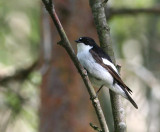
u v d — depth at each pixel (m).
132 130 15.59
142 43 16.41
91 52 9.34
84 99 12.17
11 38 14.05
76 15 12.38
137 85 13.97
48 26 11.88
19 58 14.03
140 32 16.33
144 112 14.14
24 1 14.35
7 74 13.52
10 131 12.98
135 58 17.31
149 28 16.67
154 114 14.53
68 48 6.47
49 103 12.09
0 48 13.62
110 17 12.56
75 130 11.90
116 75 8.88
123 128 7.08
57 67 12.12
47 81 12.20
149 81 13.34
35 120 12.97
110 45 7.55
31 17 14.20
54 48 12.23
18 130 13.10
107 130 6.78
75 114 11.98
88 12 12.45
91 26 12.47
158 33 16.97
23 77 13.62
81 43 9.60
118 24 15.53
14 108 12.73
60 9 12.38
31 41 14.23
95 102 6.73
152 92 14.60
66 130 11.88
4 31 13.89
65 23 12.37
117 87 8.96
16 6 14.27
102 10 7.48
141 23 16.36
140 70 13.32
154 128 14.53
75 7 12.39
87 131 12.08
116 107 7.21
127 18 15.59
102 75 9.04
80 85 12.14
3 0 14.10
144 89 14.31
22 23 14.47
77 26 12.34
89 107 12.30
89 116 12.24
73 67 12.10
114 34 15.55
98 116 6.77
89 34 12.41
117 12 12.51
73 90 12.04
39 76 13.38
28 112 12.95
